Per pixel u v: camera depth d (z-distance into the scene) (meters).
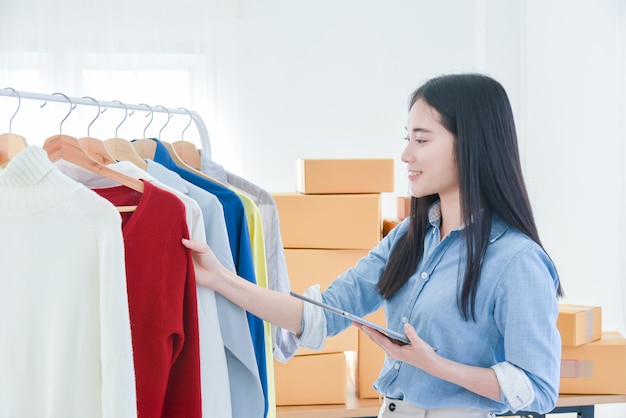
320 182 2.64
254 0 3.59
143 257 1.21
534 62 3.47
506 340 1.37
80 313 1.14
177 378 1.25
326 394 2.63
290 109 3.63
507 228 1.44
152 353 1.20
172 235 1.23
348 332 2.67
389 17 3.64
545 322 1.35
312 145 3.65
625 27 3.17
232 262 1.45
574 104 3.47
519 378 1.33
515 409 1.38
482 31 3.56
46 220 1.14
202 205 1.43
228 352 1.45
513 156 1.43
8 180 1.15
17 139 1.29
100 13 3.47
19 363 1.18
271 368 1.71
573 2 3.45
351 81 3.64
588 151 3.47
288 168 3.65
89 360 1.14
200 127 1.94
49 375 1.17
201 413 1.27
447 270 1.48
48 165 1.14
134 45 3.50
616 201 3.43
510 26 3.53
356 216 2.62
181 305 1.23
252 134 3.63
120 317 1.10
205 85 3.53
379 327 1.36
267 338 1.68
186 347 1.25
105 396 1.11
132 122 3.49
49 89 3.47
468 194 1.41
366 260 1.71
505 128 1.43
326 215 2.62
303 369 2.62
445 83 1.45
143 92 3.51
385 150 3.67
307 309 1.55
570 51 3.46
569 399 2.53
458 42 3.66
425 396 1.45
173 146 1.80
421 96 1.47
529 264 1.37
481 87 1.42
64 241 1.14
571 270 3.48
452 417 1.44
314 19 3.62
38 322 1.16
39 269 1.15
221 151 3.55
